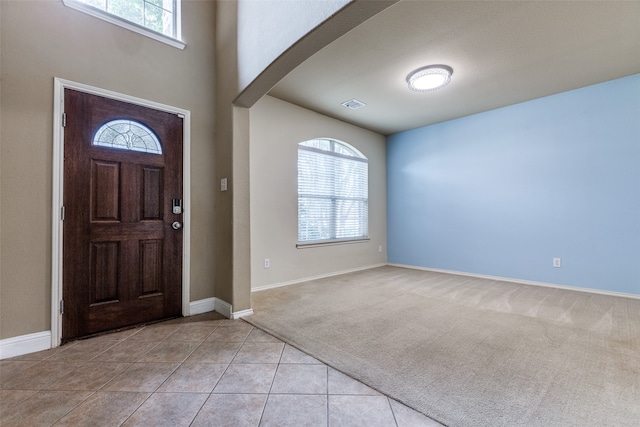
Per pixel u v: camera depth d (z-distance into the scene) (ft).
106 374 5.55
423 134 16.67
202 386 5.17
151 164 8.22
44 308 6.59
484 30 7.97
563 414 4.40
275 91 11.98
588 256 11.59
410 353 6.36
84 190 7.15
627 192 10.82
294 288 12.19
